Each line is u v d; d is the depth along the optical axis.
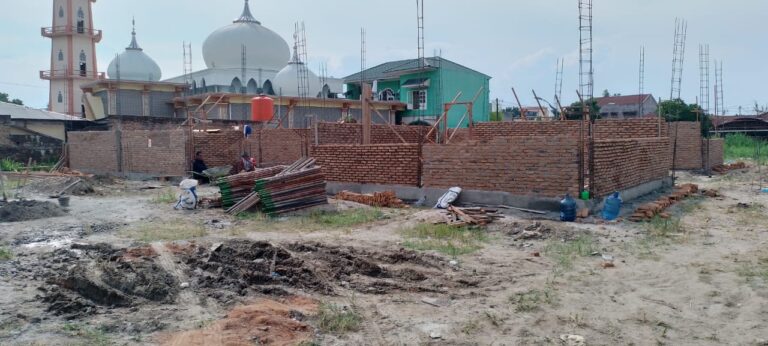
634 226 11.80
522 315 6.48
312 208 14.27
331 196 16.83
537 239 10.74
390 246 9.98
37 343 5.52
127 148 25.12
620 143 14.51
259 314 6.27
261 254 8.95
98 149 26.52
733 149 37.09
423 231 11.30
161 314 6.39
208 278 7.61
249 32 45.72
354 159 16.86
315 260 8.81
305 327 5.99
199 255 8.74
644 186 16.67
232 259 8.52
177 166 23.16
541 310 6.65
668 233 11.12
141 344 5.54
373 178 16.47
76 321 6.15
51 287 7.22
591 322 6.27
